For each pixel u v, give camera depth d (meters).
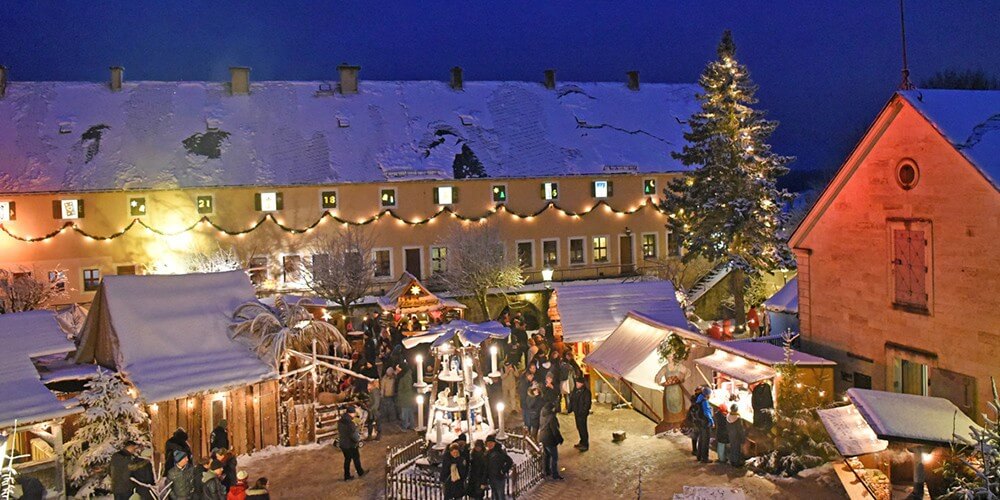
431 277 42.69
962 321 17.58
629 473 18.45
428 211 42.69
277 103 44.78
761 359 19.41
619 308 27.41
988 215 16.84
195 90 44.41
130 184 38.75
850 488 15.99
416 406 22.69
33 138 39.66
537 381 21.70
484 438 18.69
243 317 22.20
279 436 21.50
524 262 44.38
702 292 42.06
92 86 43.16
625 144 47.62
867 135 19.75
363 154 43.03
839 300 21.28
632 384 23.56
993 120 18.12
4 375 18.45
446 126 45.78
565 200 44.94
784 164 36.41
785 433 18.28
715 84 35.72
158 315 21.08
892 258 19.44
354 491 18.12
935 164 18.03
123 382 19.55
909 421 14.98
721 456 18.69
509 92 49.06
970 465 12.98
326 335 22.94
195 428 20.06
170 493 15.71
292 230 40.66
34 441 19.05
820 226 21.83
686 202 36.69
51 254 37.81
